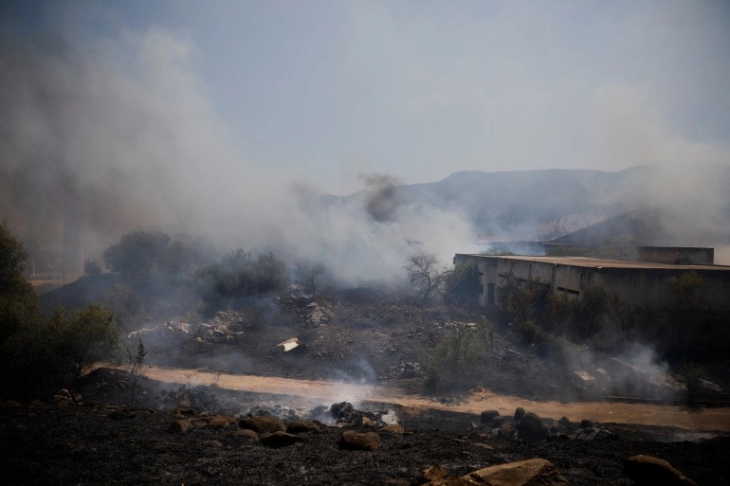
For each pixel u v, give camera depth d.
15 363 16.75
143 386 18.91
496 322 28.62
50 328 18.36
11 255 24.95
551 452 9.57
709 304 23.81
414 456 8.70
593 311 22.92
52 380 18.23
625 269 23.83
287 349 23.62
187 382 19.83
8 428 10.01
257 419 10.96
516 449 9.84
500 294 30.38
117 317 26.19
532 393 19.03
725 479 7.65
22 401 16.34
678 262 29.59
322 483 7.30
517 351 22.98
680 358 22.86
